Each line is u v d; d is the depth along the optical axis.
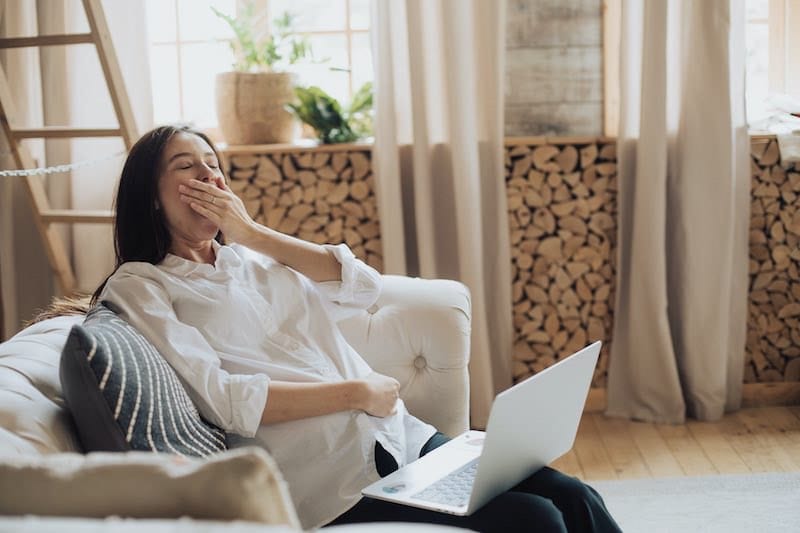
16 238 3.67
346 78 4.07
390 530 1.01
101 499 1.10
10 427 1.61
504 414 1.69
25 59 3.56
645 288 3.63
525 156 3.72
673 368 3.65
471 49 3.58
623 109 3.60
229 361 2.05
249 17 3.84
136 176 2.09
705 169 3.57
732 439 3.49
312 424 1.99
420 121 3.58
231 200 2.15
